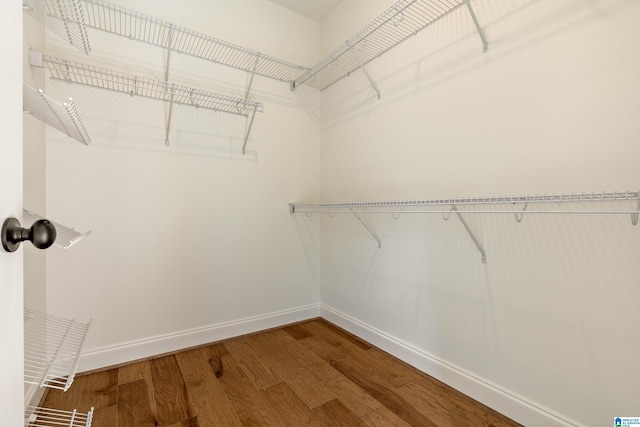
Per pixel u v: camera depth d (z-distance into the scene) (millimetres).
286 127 2430
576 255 1122
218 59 2094
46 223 510
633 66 980
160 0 1876
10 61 450
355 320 2234
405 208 1831
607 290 1049
